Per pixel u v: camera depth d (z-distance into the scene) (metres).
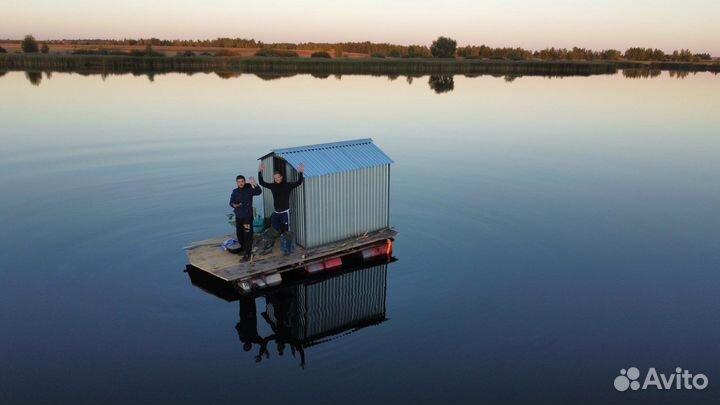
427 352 13.02
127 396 11.12
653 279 16.97
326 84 70.75
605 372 12.31
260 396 11.27
